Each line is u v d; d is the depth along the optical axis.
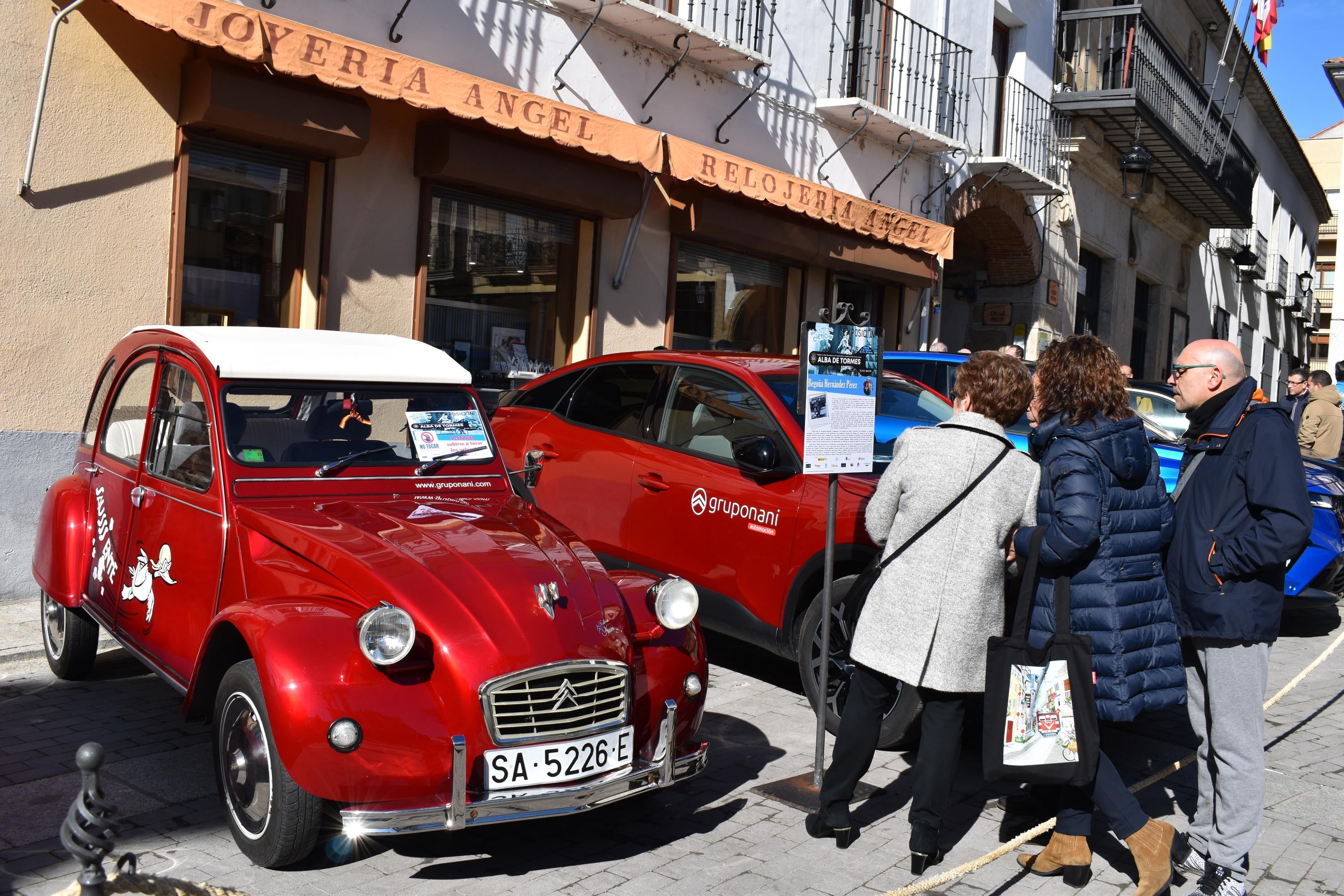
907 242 12.78
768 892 3.73
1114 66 18.28
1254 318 33.47
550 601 3.80
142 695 5.39
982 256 16.73
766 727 5.48
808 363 4.41
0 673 5.66
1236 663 3.74
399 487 4.67
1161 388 10.41
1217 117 22.20
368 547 3.92
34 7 6.57
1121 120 17.12
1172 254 23.77
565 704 3.67
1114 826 3.80
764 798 4.57
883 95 13.34
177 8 6.36
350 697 3.41
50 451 6.81
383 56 7.34
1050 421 4.11
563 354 10.20
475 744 3.53
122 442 5.06
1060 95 16.89
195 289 7.54
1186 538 3.81
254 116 7.14
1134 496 3.98
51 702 5.23
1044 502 3.89
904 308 14.23
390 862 3.81
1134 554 3.96
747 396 5.99
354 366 4.76
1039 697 3.71
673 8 10.57
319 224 8.01
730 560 5.76
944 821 4.50
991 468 3.82
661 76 10.34
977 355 4.00
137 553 4.76
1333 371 31.00
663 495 6.11
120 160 6.98
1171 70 18.73
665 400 6.40
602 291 10.23
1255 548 3.58
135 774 4.40
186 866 3.65
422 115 8.52
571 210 9.84
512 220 9.56
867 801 4.66
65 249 6.79
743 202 11.02
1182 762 4.84
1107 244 19.52
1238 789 3.74
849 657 5.16
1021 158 15.91
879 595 3.96
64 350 6.82
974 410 3.96
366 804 3.42
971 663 3.80
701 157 9.77
